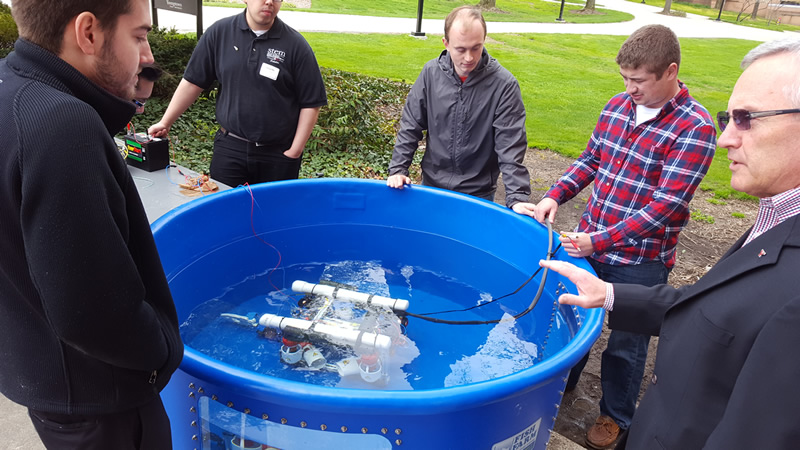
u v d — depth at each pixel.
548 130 7.81
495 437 1.66
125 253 1.08
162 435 1.40
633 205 2.36
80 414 1.20
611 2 34.06
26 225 0.99
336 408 1.44
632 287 1.67
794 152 1.11
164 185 3.45
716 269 1.24
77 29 1.05
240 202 2.92
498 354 2.30
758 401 0.97
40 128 0.98
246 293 2.63
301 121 3.47
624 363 2.52
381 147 6.31
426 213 3.16
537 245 2.73
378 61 11.06
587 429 2.72
